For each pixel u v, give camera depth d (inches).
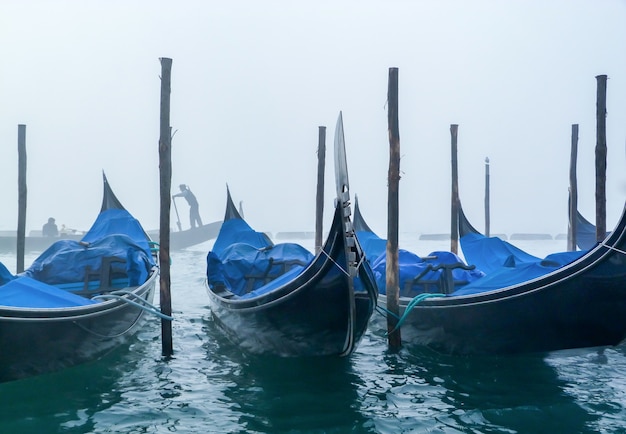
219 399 255.6
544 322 285.7
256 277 402.6
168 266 315.0
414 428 225.9
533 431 223.6
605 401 253.6
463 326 306.5
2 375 251.6
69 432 219.5
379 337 372.2
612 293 270.8
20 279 274.4
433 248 1321.4
